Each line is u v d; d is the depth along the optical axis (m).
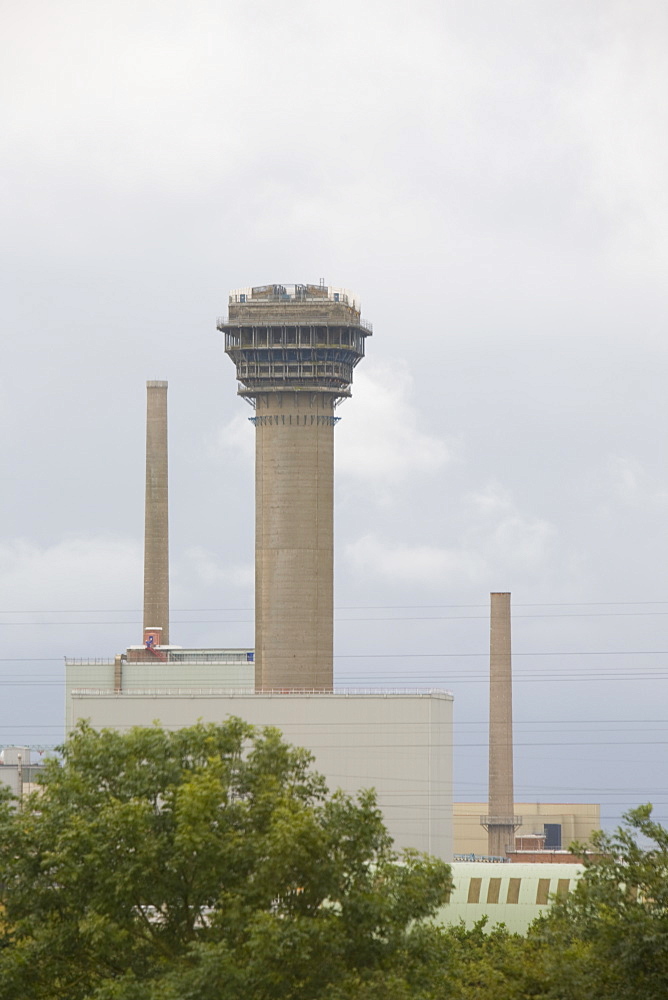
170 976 88.31
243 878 92.19
